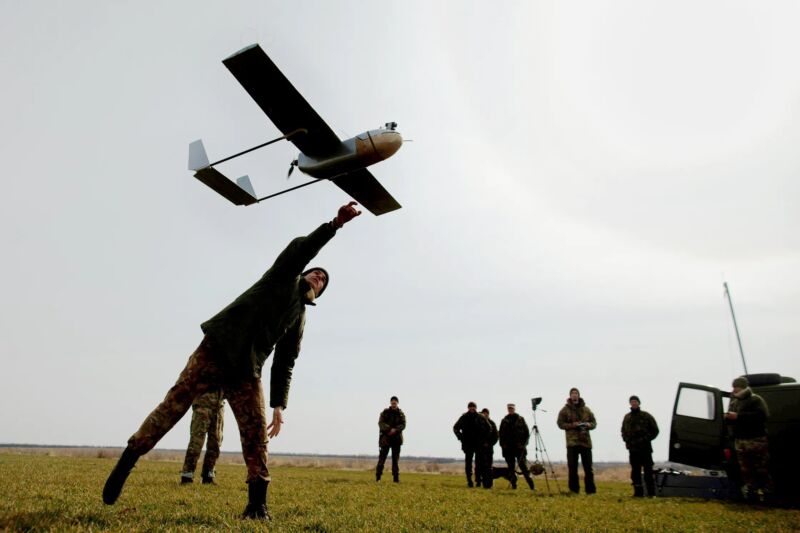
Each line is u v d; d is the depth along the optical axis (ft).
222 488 20.49
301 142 32.37
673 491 30.27
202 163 26.35
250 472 11.27
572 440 32.58
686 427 31.86
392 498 20.39
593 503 22.45
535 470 36.73
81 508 11.29
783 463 26.48
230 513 11.80
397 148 31.73
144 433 10.06
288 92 28.99
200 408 22.94
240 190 26.45
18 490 14.71
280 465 105.70
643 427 30.53
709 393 31.53
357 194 33.68
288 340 12.34
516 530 12.08
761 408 25.61
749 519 17.47
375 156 31.42
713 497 28.48
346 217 11.09
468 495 24.72
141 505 12.70
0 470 23.88
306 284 12.13
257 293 10.94
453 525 12.43
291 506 14.83
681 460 31.71
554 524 13.58
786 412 27.22
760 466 25.05
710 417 30.94
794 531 14.37
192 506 13.15
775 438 27.04
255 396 11.15
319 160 32.71
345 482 32.83
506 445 38.45
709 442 30.58
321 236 11.08
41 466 29.94
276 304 11.03
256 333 10.75
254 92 29.09
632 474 30.58
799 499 25.57
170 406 10.30
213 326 10.55
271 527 9.93
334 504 16.47
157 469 37.01
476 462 39.52
